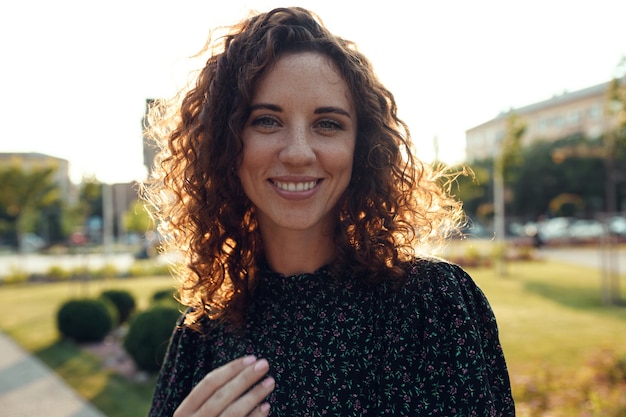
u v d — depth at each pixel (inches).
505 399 50.9
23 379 281.3
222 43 56.7
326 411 48.6
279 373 50.9
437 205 59.8
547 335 312.5
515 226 1432.1
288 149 48.0
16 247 1764.3
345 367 49.4
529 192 1572.3
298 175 48.7
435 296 48.5
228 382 43.5
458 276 51.0
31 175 1220.5
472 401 45.3
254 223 58.7
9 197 1208.2
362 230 51.9
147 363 271.6
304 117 48.8
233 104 51.8
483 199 1438.2
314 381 49.6
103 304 370.0
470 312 49.8
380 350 49.1
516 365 248.8
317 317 51.7
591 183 1486.2
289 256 54.6
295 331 52.0
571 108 1082.1
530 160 1489.9
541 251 997.8
